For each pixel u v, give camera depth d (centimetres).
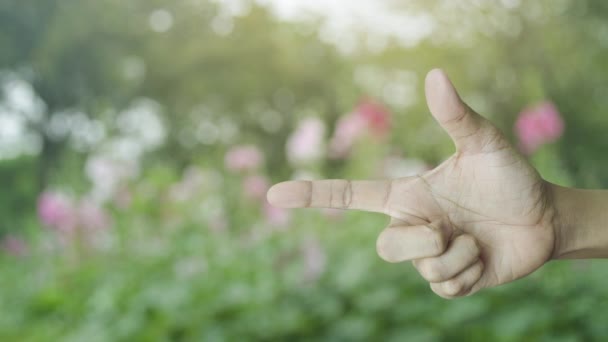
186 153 1823
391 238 113
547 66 1248
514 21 1302
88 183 464
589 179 332
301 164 434
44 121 1773
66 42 1689
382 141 422
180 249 399
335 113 1731
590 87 1250
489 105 1266
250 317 288
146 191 455
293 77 1867
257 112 1919
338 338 268
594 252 123
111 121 493
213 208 449
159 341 288
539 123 338
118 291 328
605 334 227
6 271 541
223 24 1934
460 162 122
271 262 343
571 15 1262
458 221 122
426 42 1362
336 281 302
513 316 241
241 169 485
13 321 386
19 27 1720
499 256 122
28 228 535
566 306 241
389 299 276
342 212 377
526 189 120
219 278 340
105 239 434
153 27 1880
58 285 400
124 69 1812
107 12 1755
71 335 325
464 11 1320
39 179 1595
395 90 1384
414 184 123
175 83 1858
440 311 265
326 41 1847
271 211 396
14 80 1762
